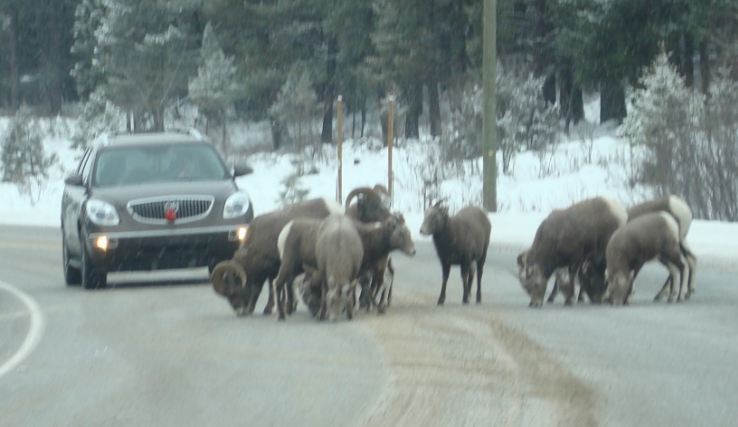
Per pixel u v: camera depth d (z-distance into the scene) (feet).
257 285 95.35
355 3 333.21
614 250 95.30
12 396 66.80
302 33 358.23
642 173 199.62
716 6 252.01
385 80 317.83
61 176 316.60
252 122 388.37
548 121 263.29
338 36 347.56
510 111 254.88
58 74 478.59
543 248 95.96
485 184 180.65
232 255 115.44
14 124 316.40
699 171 172.96
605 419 58.23
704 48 262.47
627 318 88.53
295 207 97.76
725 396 62.69
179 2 385.70
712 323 85.81
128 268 115.14
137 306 102.99
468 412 59.88
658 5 255.91
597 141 249.55
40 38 480.23
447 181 226.99
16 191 280.31
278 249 93.25
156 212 114.93
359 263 90.22
